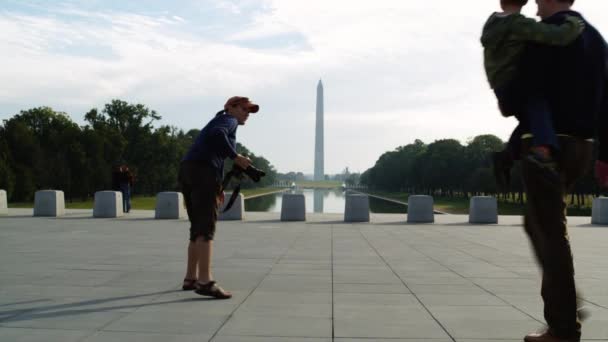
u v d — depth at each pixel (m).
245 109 7.58
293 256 11.52
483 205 22.81
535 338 4.23
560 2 4.18
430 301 6.76
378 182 198.25
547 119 3.92
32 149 75.19
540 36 3.86
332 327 5.41
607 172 4.20
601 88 4.03
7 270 9.20
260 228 19.41
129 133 91.56
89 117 90.69
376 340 4.95
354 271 9.36
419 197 23.12
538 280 8.48
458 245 14.05
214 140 6.98
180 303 6.54
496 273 9.22
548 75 3.98
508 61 4.02
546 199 3.97
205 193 6.93
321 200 128.38
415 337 5.05
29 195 71.69
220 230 18.53
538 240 4.23
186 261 10.41
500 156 4.32
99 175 79.06
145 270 9.23
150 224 20.41
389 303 6.62
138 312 6.02
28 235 15.97
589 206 75.19
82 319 5.68
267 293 7.24
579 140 4.02
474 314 6.03
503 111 4.21
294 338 4.99
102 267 9.58
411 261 10.79
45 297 6.86
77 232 16.98
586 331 5.25
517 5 4.16
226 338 4.98
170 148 95.12
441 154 114.31
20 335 5.03
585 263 10.91
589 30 4.05
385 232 18.09
